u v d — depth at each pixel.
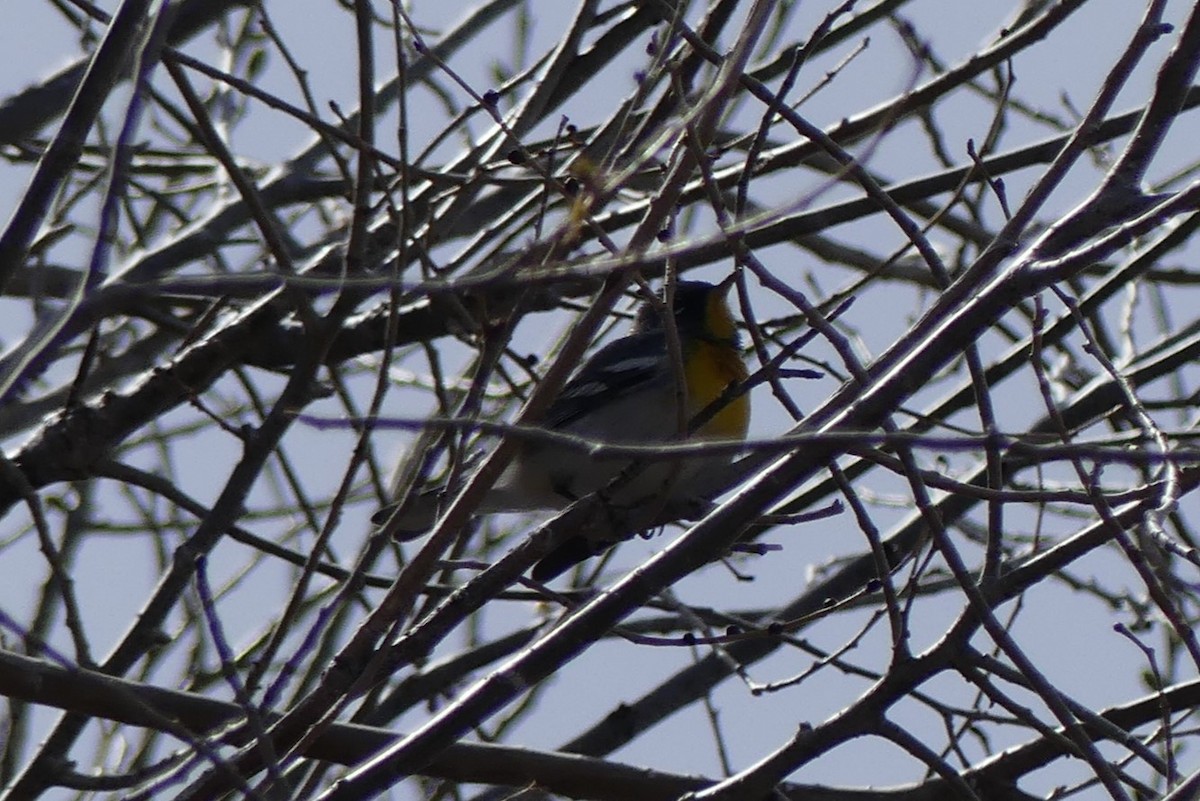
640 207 13.29
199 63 10.30
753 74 12.87
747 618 13.82
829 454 8.66
